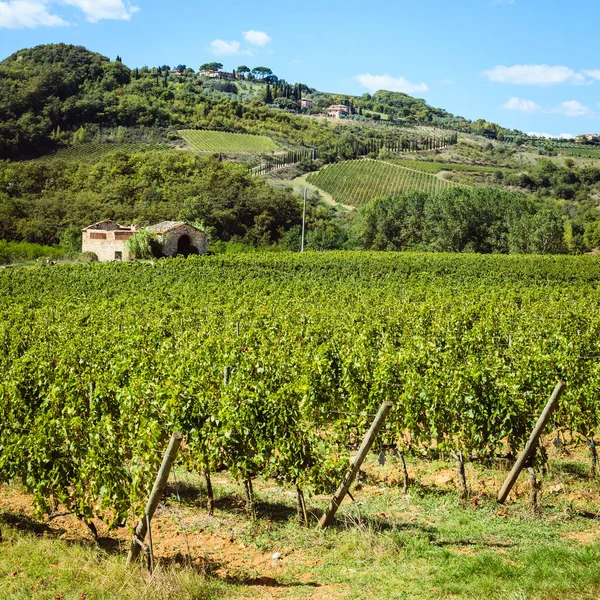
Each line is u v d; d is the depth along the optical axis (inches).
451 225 3189.0
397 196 3521.2
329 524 345.4
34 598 264.7
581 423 426.3
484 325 735.7
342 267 1825.8
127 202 3452.3
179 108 6678.2
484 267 1860.2
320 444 414.0
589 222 3789.4
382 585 269.3
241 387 405.1
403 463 405.1
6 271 1771.7
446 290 1304.1
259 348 619.5
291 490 426.0
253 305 1053.8
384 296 1193.4
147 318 893.8
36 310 1064.2
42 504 336.2
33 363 531.8
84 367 587.5
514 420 391.9
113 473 325.4
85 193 3533.5
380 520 352.5
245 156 5698.8
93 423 416.2
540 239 2962.6
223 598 266.1
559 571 262.5
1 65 6446.9
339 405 490.3
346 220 4128.9
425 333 722.2
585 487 397.1
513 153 7568.9
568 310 842.2
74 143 5196.9
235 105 7347.4
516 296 1157.7
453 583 262.2
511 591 247.9
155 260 2020.2
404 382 447.5
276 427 367.2
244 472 370.9
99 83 6535.4
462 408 396.2
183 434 390.6
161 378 494.3
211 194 3484.3
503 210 3221.0
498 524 339.6
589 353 609.6
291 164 5615.2
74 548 318.0
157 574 272.5
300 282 1472.7
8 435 367.9
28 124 5017.2
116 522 320.8
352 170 5551.2
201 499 407.8
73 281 1573.6
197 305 1045.8
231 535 343.3
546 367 466.9
